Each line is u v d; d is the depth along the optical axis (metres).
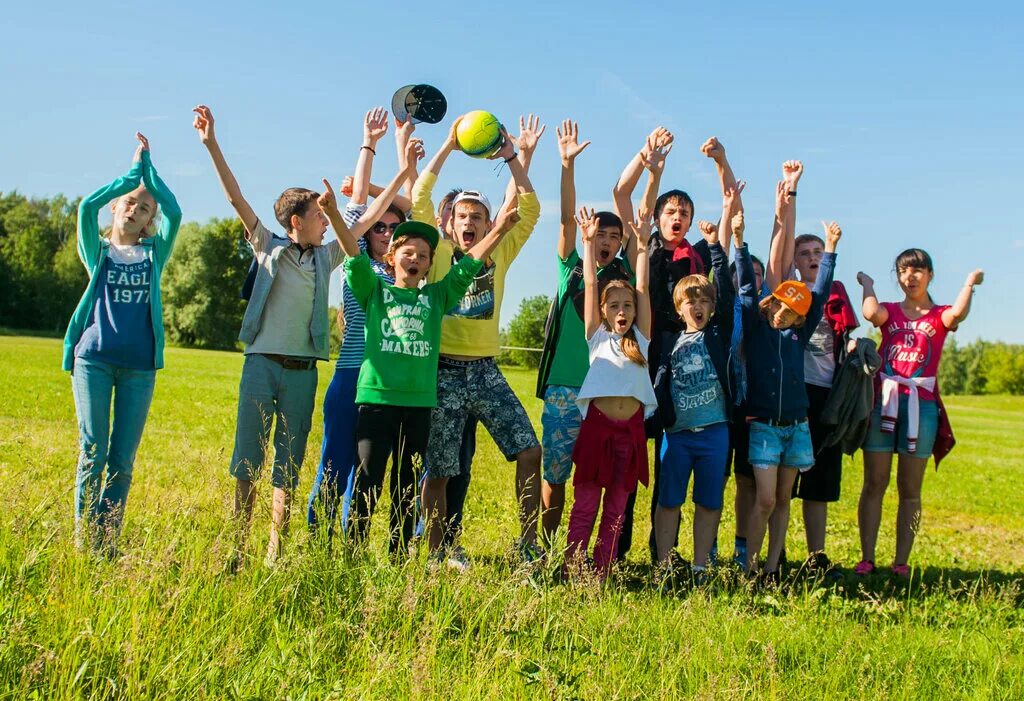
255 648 4.11
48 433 9.86
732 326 6.94
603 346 6.37
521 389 25.88
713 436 6.65
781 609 5.80
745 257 7.00
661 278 7.18
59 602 4.07
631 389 6.22
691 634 4.90
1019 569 8.41
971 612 6.15
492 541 6.52
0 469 7.19
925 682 4.74
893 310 7.95
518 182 6.75
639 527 8.13
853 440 7.56
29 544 4.64
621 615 4.92
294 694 3.62
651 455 13.55
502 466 10.66
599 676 4.18
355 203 6.69
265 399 5.98
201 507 5.86
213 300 88.75
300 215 6.11
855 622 5.68
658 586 6.01
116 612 3.96
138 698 3.45
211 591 4.44
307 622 4.45
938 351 7.77
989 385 109.12
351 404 6.14
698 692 4.09
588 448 6.24
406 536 5.48
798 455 6.94
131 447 5.82
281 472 5.89
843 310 7.84
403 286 5.94
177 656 3.63
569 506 8.73
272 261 6.07
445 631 4.46
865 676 4.66
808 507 7.77
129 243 5.97
